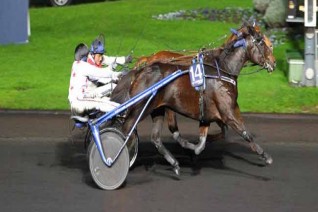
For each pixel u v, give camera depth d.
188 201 8.65
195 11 23.56
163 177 9.76
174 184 9.41
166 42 19.48
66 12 24.69
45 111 13.88
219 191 9.07
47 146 11.62
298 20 15.34
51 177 9.77
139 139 12.05
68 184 9.41
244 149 11.43
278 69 17.16
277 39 19.88
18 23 20.12
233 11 23.50
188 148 10.25
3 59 18.31
